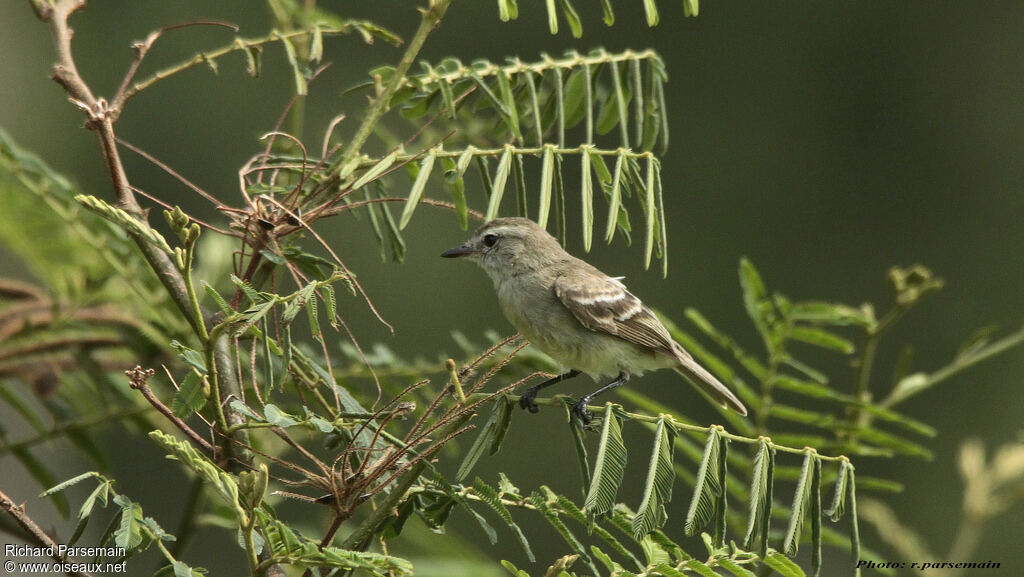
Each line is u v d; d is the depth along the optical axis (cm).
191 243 586
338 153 801
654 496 652
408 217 697
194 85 2231
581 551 660
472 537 1917
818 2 2567
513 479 2120
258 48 778
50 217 998
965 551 1180
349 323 2275
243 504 570
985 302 2411
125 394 951
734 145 2547
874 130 2561
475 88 836
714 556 693
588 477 689
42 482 913
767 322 974
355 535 658
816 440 941
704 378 1070
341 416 662
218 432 631
